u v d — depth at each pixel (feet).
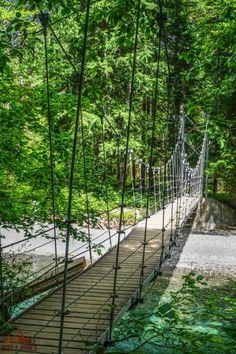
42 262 35.42
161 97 58.23
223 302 15.90
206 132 55.01
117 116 54.65
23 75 26.35
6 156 18.60
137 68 55.42
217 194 60.90
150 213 41.16
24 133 20.20
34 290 18.72
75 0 14.74
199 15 55.06
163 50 56.54
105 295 15.92
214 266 36.45
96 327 12.65
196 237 46.78
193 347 10.78
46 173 20.13
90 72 37.88
